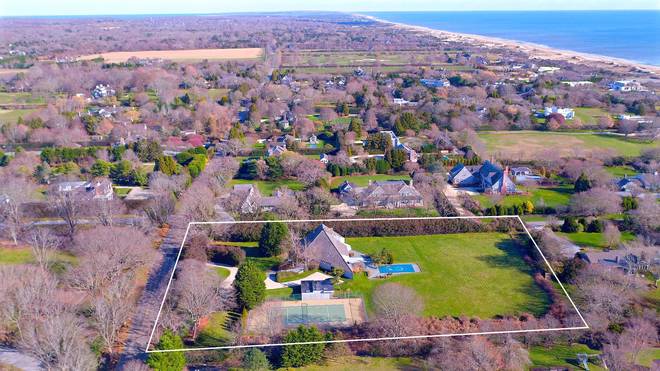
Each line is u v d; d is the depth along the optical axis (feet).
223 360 218.18
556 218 361.10
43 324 222.07
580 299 259.60
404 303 246.27
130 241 287.07
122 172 437.17
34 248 301.02
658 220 338.95
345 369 215.72
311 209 369.91
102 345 224.33
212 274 275.59
